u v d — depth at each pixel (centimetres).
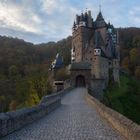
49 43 17638
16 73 12538
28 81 8081
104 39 10712
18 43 16838
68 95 5491
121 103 8238
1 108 8712
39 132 1429
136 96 9519
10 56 14338
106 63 9969
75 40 11600
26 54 15512
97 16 11431
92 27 11306
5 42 16338
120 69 13212
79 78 9575
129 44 17850
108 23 12088
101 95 8600
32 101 6938
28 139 1233
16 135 1330
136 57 16012
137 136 1019
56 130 1496
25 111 1703
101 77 9462
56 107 3105
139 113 7462
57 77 10375
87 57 10238
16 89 9375
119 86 10644
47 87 7481
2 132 1273
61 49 16325
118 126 1432
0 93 9831
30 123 1780
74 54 11625
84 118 2064
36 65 13775
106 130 1493
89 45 10356
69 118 2073
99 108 2403
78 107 3120
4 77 11712
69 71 9956
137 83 11956
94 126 1644
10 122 1387
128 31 18950
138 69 14738
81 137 1289
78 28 11281
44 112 2284
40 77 7425
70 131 1463
